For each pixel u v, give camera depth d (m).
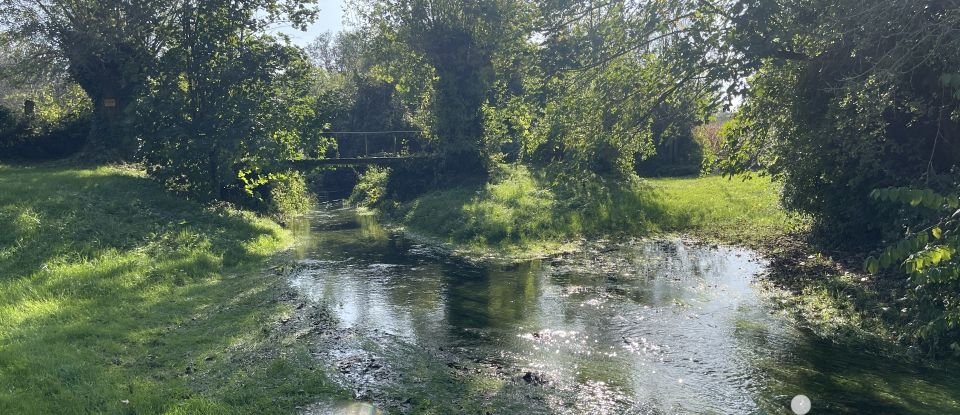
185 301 10.69
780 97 12.12
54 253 12.71
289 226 25.98
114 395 6.35
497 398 6.89
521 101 13.76
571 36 12.40
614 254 16.08
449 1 29.20
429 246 18.94
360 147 48.34
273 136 23.05
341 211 35.28
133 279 11.59
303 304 11.05
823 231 14.32
